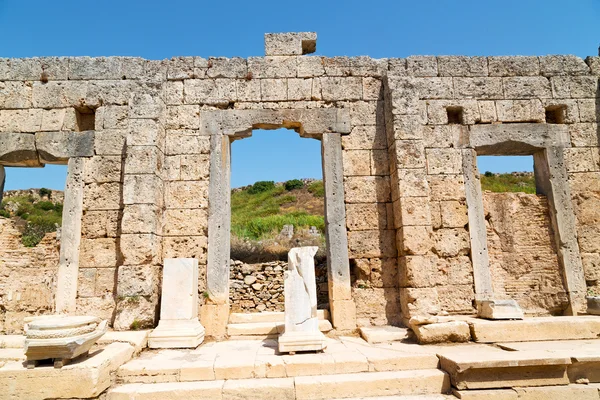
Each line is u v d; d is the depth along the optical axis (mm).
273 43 9773
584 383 5672
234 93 9492
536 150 9758
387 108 9336
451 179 9250
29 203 31625
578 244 9172
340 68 9719
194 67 9594
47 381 5289
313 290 6980
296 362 6074
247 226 20672
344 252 8781
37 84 9438
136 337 7098
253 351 6938
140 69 9570
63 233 8781
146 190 8320
